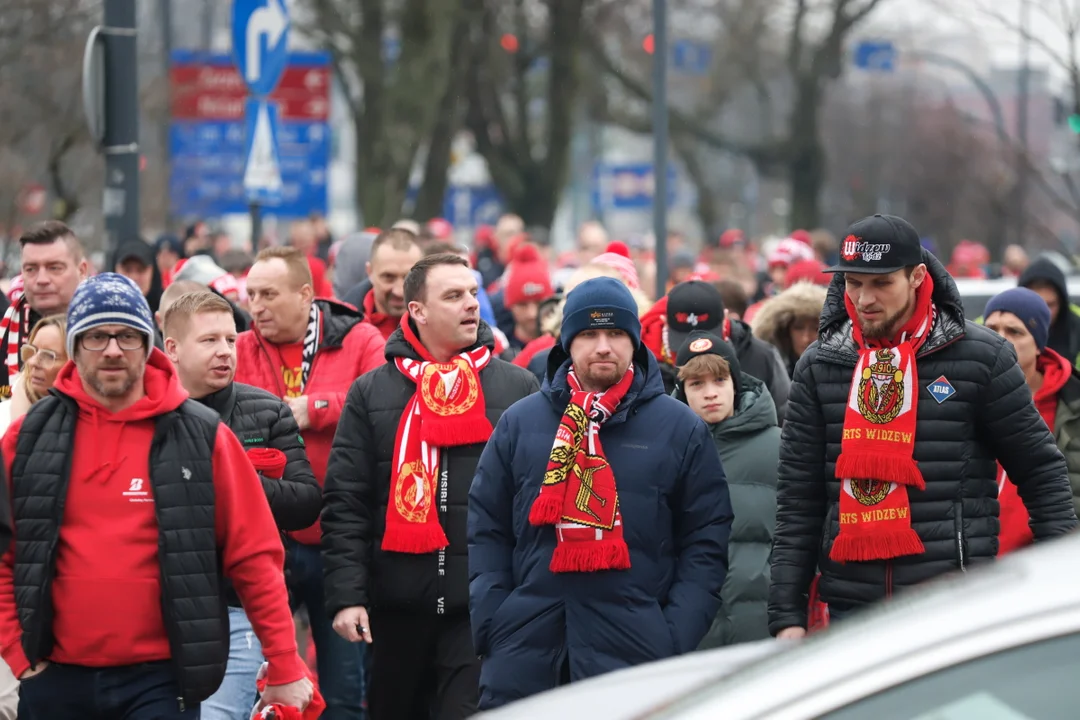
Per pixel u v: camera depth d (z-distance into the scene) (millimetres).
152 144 103500
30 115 70500
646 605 20297
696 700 11719
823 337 20984
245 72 39688
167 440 19266
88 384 19156
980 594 11375
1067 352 32938
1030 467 20297
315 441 27750
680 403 21031
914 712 10781
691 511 20719
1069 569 11398
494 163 131500
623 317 20516
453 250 35812
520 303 41406
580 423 20375
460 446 24688
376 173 88875
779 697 11125
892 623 11406
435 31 89188
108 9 38938
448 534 24594
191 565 19078
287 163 73188
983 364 20062
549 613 20375
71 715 19250
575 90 128250
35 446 19188
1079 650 10680
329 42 100750
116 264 38906
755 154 147625
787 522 21156
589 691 15320
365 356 28344
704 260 82688
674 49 146625
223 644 19312
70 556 19016
